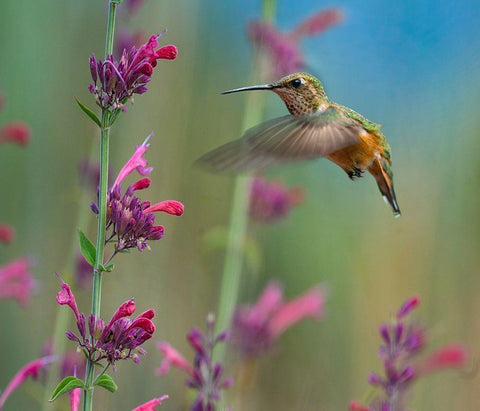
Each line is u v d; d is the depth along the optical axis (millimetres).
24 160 13000
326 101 7934
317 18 11398
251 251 11102
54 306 13078
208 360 7934
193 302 13758
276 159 6703
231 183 14391
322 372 14422
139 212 5840
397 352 7844
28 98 12938
